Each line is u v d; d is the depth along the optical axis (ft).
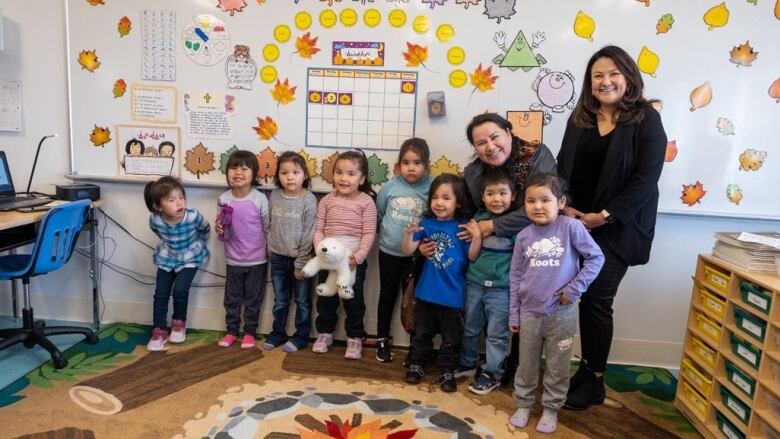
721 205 8.22
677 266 8.52
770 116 7.98
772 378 5.78
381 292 8.52
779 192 8.12
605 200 6.70
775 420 5.62
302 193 8.57
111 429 6.21
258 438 6.15
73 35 8.82
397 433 6.39
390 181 8.41
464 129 8.41
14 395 6.89
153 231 8.76
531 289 6.47
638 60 8.02
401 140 8.55
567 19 8.04
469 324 7.65
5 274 7.57
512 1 8.07
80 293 9.61
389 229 8.25
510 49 8.17
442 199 7.47
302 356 8.49
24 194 8.96
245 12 8.52
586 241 6.25
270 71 8.61
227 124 8.82
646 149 6.47
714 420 6.59
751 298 6.10
